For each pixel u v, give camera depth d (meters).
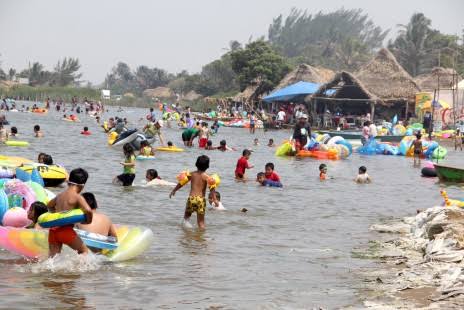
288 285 13.41
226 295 12.52
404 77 94.19
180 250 16.28
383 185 32.75
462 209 19.67
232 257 15.81
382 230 20.00
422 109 88.19
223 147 49.97
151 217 20.53
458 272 13.98
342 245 17.73
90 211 14.21
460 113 84.25
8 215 16.80
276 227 20.03
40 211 15.74
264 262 15.45
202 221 19.41
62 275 13.39
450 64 155.50
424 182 34.91
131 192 25.23
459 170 34.47
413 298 12.38
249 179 31.41
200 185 19.48
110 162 36.56
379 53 97.38
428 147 53.53
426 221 19.16
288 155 48.69
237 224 20.17
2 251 15.16
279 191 28.16
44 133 58.25
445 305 11.77
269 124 92.38
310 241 18.16
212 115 114.19
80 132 62.88
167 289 12.76
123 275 13.66
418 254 16.70
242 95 129.88
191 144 52.81
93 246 14.67
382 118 98.25
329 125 92.75
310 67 107.94
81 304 11.49
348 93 98.31
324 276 14.25
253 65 131.88
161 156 42.25
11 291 12.05
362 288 13.22
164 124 96.38
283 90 104.38
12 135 51.47
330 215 22.73
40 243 14.46
